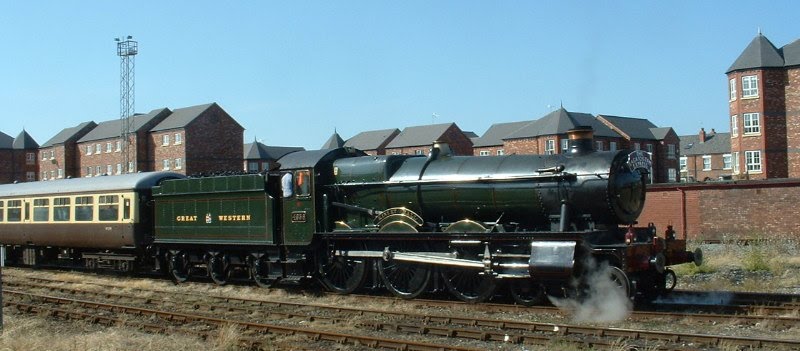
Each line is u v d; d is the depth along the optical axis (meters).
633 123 74.69
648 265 13.83
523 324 12.07
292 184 18.17
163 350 10.86
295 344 11.41
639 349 10.21
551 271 13.65
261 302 16.17
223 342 11.29
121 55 62.94
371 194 17.27
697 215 31.89
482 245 15.15
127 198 22.48
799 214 29.38
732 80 46.72
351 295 17.16
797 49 44.81
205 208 20.38
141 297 17.70
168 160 64.25
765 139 44.59
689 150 86.44
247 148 95.00
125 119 68.19
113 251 23.92
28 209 26.84
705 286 17.30
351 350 10.96
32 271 26.22
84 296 18.59
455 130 76.31
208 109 64.06
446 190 15.93
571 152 14.92
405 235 16.16
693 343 10.65
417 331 12.26
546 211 14.75
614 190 14.09
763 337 10.90
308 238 17.75
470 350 10.07
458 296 15.60
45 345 11.19
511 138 68.88
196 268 22.78
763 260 20.84
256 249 19.20
